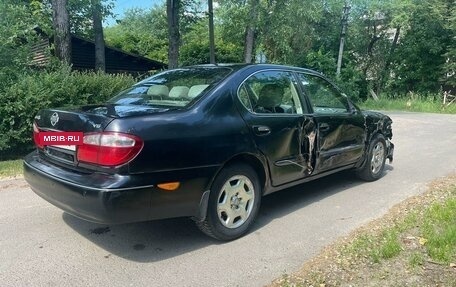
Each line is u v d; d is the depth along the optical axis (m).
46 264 3.54
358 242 3.88
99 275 3.36
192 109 3.75
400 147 9.51
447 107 23.52
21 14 9.30
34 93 7.87
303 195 5.57
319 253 3.74
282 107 4.56
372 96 28.02
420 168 7.20
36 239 4.04
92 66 21.69
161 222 4.51
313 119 4.81
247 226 4.17
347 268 3.38
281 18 19.00
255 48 22.22
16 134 7.78
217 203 3.86
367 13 27.50
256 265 3.54
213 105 3.87
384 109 24.27
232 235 4.03
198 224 3.90
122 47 41.69
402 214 4.65
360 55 29.80
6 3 9.17
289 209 5.00
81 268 3.48
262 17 18.80
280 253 3.77
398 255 3.57
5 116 7.68
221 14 19.95
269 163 4.27
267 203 5.24
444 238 3.78
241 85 4.18
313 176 4.99
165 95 4.14
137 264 3.56
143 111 3.63
